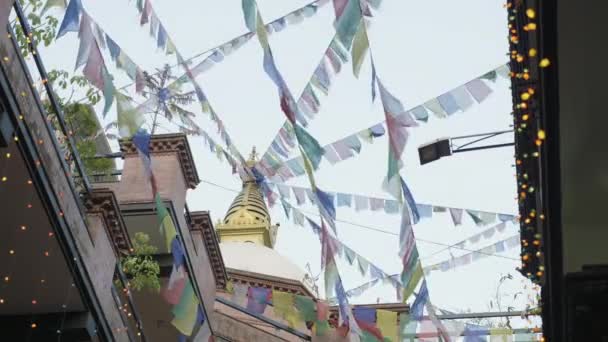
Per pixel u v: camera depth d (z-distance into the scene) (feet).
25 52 38.63
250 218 129.90
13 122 36.01
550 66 24.82
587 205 26.81
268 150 35.14
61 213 40.16
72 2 26.45
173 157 55.52
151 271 47.85
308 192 39.29
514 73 31.63
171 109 31.78
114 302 45.83
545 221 28.27
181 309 37.22
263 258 113.70
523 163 35.29
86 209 45.14
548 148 26.53
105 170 55.06
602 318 23.24
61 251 40.91
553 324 28.43
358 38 23.22
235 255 114.21
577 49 24.21
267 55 23.31
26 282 42.32
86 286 42.50
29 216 39.63
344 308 31.63
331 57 28.86
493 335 39.73
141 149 27.91
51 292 42.60
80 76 41.45
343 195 40.52
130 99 30.71
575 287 23.43
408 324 38.88
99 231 44.68
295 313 42.65
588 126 25.62
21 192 38.65
